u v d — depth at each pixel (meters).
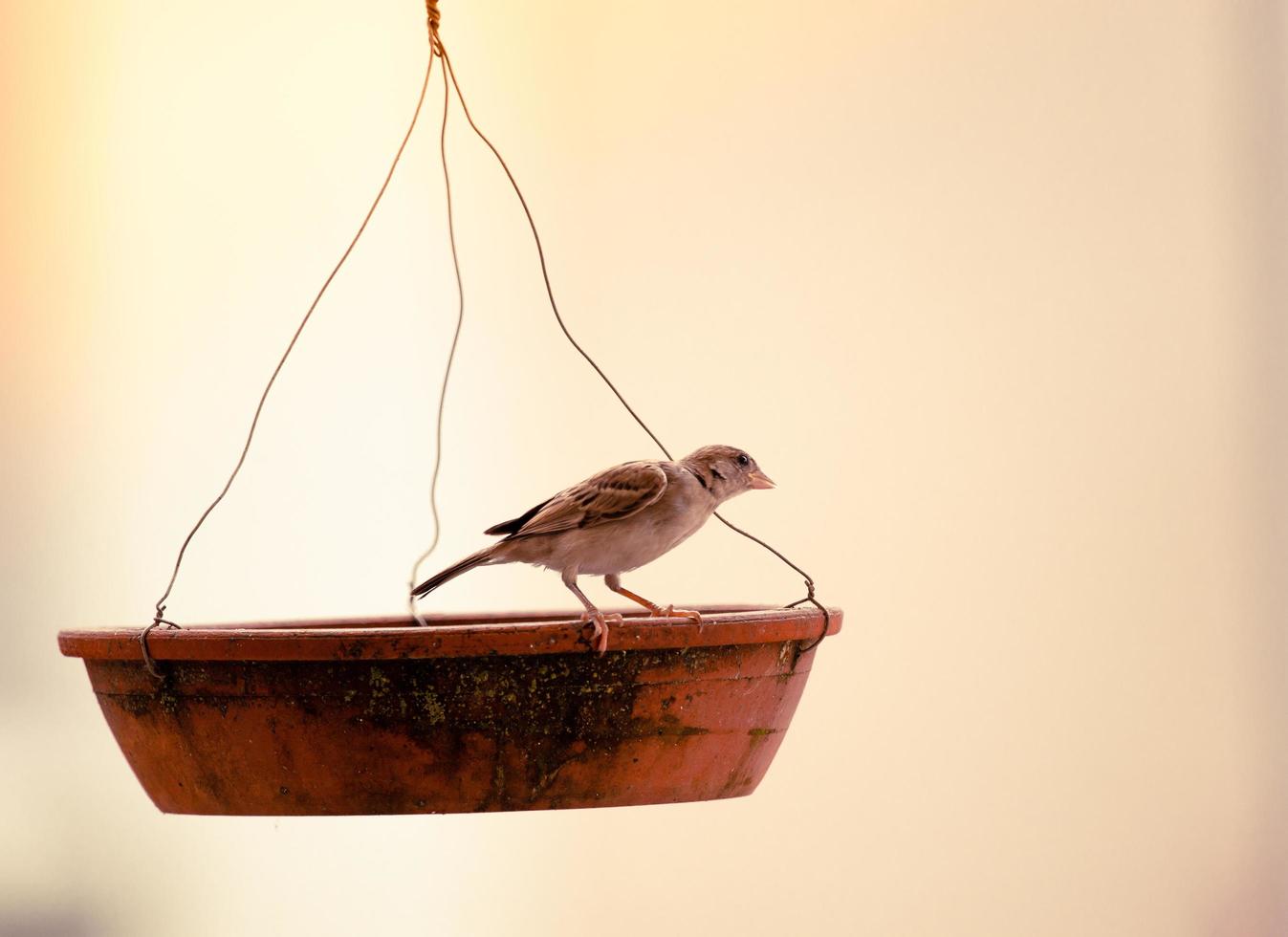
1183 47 10.50
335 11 14.06
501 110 14.22
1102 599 10.54
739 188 12.57
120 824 12.66
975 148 11.34
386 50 14.26
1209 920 9.90
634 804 5.39
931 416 11.35
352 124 14.01
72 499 12.88
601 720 5.16
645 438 12.94
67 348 13.09
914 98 11.63
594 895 12.63
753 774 5.84
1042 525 10.83
